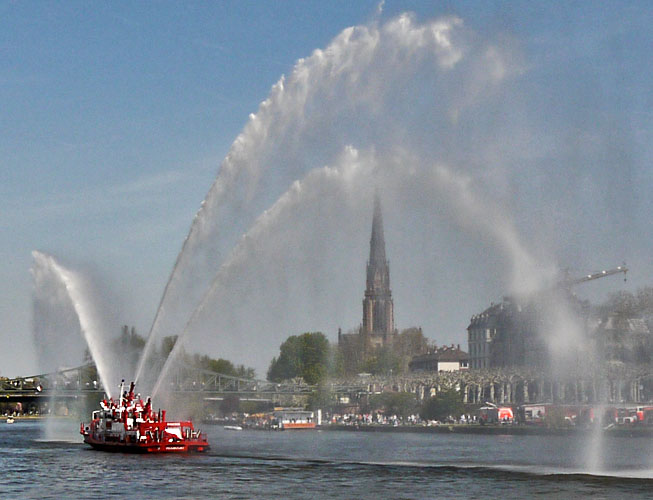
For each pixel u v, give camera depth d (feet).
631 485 290.56
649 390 474.08
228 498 278.26
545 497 270.26
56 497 285.43
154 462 373.61
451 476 316.60
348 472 332.19
